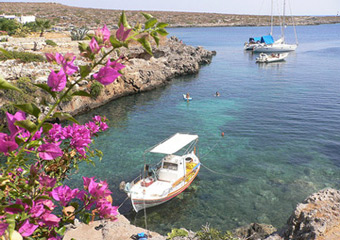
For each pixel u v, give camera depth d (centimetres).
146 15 206
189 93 5466
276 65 8288
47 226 303
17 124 200
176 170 2314
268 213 1981
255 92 5394
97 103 4638
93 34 212
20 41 5747
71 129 466
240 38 16825
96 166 2630
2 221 209
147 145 3130
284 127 3616
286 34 19550
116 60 212
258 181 2383
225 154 2908
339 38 16012
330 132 3400
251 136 3356
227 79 6638
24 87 3703
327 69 7338
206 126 3716
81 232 1560
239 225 1881
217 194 2241
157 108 4566
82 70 209
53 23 16350
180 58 7862
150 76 5897
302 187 2259
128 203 2162
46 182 313
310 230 1155
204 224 1923
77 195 322
